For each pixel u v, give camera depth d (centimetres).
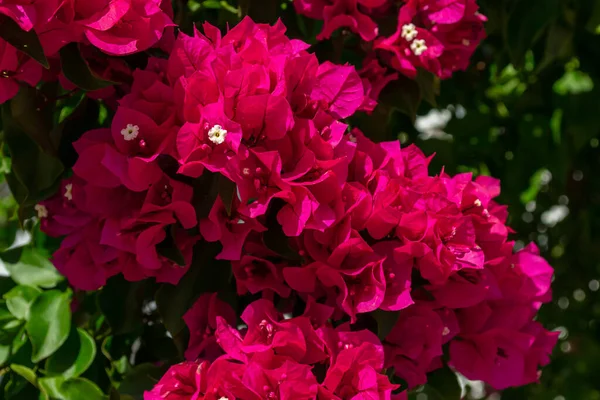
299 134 66
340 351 66
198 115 66
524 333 71
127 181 65
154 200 67
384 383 65
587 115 92
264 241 67
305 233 67
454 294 69
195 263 69
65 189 71
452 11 74
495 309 71
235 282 70
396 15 75
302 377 64
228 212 64
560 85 93
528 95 94
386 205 67
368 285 66
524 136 94
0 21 63
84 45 67
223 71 65
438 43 73
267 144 66
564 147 93
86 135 67
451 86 93
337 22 73
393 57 74
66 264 70
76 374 72
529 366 72
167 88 66
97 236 69
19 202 70
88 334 74
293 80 67
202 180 67
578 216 99
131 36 65
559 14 85
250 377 64
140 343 76
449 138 90
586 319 101
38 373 74
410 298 66
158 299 69
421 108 89
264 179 65
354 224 67
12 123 69
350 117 77
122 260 68
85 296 74
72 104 70
